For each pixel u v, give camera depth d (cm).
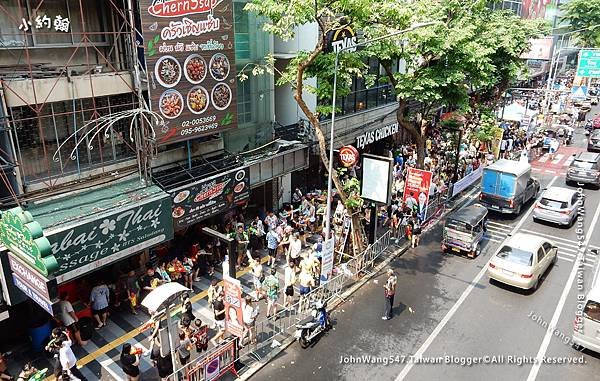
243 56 2103
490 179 2577
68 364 1277
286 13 1598
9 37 1392
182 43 1655
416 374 1404
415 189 2327
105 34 1616
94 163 1628
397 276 1983
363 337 1576
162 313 1452
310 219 2264
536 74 5847
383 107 3148
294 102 2469
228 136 2106
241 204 2225
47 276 1095
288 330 1603
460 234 2120
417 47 2083
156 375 1382
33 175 1466
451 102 2247
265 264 2038
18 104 1344
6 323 1455
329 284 1784
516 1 5462
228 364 1368
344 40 2153
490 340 1568
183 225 1759
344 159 1884
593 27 5094
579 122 5025
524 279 1805
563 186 3106
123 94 1644
